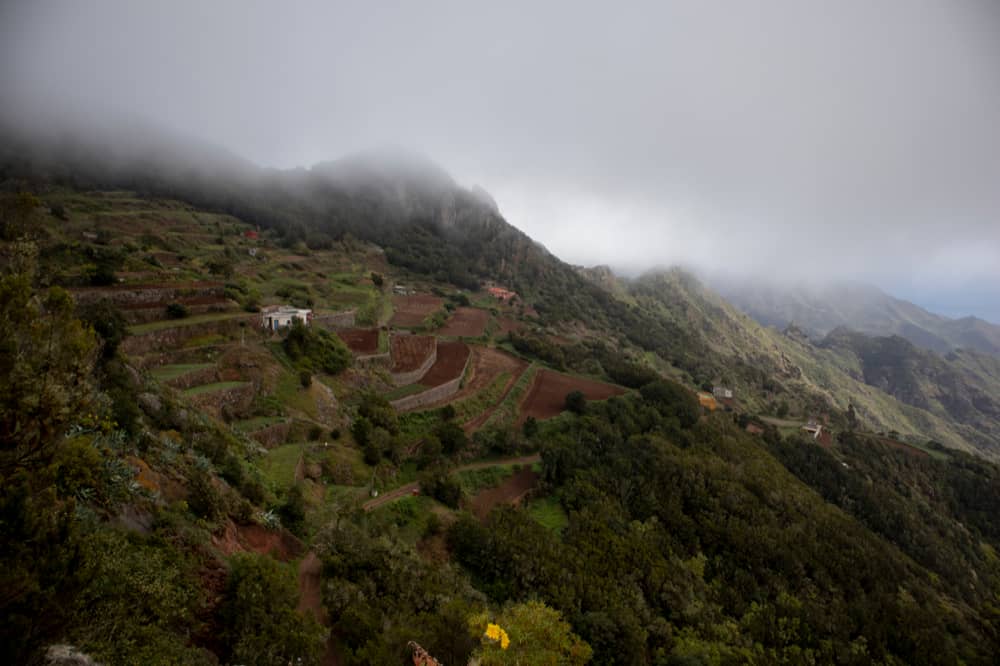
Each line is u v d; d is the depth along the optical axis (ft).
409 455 173.27
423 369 237.25
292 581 73.61
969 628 189.88
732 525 187.93
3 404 40.14
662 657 124.26
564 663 82.07
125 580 50.01
